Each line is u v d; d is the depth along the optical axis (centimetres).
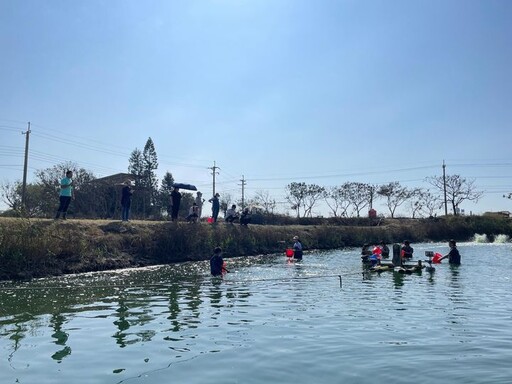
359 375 709
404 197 7500
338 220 5884
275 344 877
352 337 930
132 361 776
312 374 713
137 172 7475
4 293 1513
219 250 2088
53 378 695
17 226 2023
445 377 703
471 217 6378
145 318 1121
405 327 1020
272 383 673
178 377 698
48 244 2050
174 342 895
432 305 1295
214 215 3350
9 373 716
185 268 2352
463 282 1809
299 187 7225
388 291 1566
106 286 1688
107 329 1005
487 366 754
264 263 2703
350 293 1523
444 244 5128
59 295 1477
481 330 995
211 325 1043
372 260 2544
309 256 3319
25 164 4578
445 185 7562
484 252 3719
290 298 1420
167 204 6262
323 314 1167
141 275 2038
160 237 2708
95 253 2261
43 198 4306
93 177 5328
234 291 1573
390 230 5431
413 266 2312
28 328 1016
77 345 877
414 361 777
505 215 6850
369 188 7325
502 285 1716
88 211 4375
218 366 749
